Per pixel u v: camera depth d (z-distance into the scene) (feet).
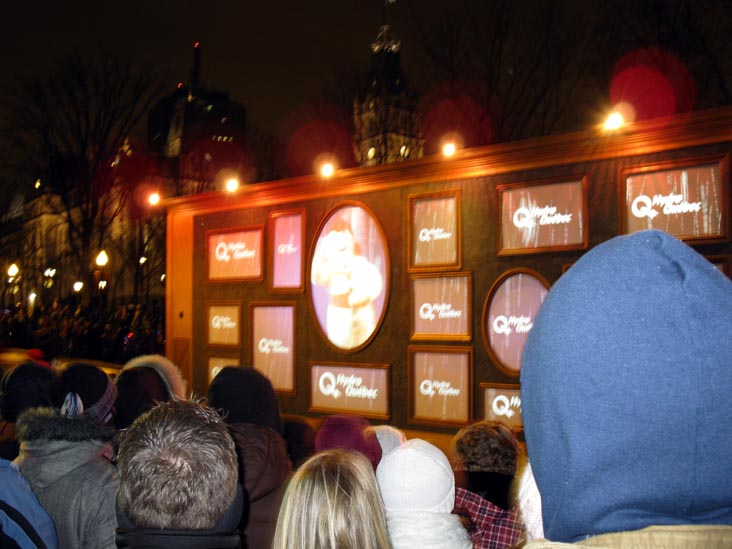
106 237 103.71
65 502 8.45
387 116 65.57
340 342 30.94
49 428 8.66
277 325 33.53
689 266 2.90
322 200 32.14
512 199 26.03
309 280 32.27
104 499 8.44
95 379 11.51
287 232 33.37
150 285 110.42
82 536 8.34
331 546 6.05
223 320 35.88
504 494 9.93
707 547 2.61
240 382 11.55
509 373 25.77
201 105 136.56
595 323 2.89
